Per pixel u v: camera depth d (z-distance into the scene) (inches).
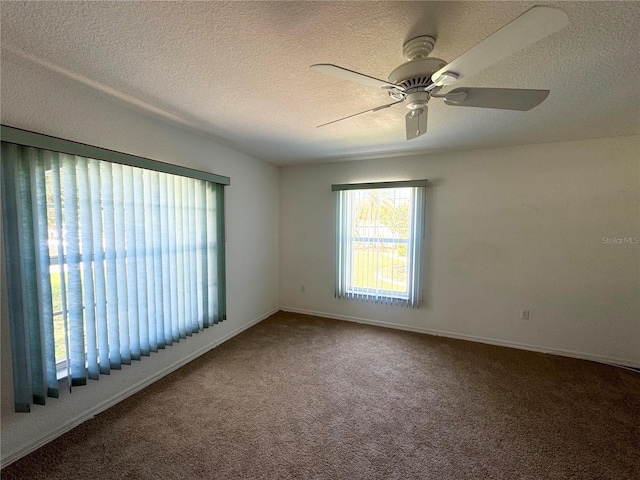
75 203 71.0
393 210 142.0
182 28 48.7
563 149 113.7
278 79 66.4
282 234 170.6
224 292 123.5
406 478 59.7
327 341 128.8
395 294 142.8
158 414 78.8
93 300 75.8
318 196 160.6
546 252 117.8
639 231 105.3
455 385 94.2
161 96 75.5
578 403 84.7
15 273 62.0
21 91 61.3
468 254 130.1
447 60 58.6
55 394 68.1
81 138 72.4
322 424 75.4
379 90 71.4
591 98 74.8
